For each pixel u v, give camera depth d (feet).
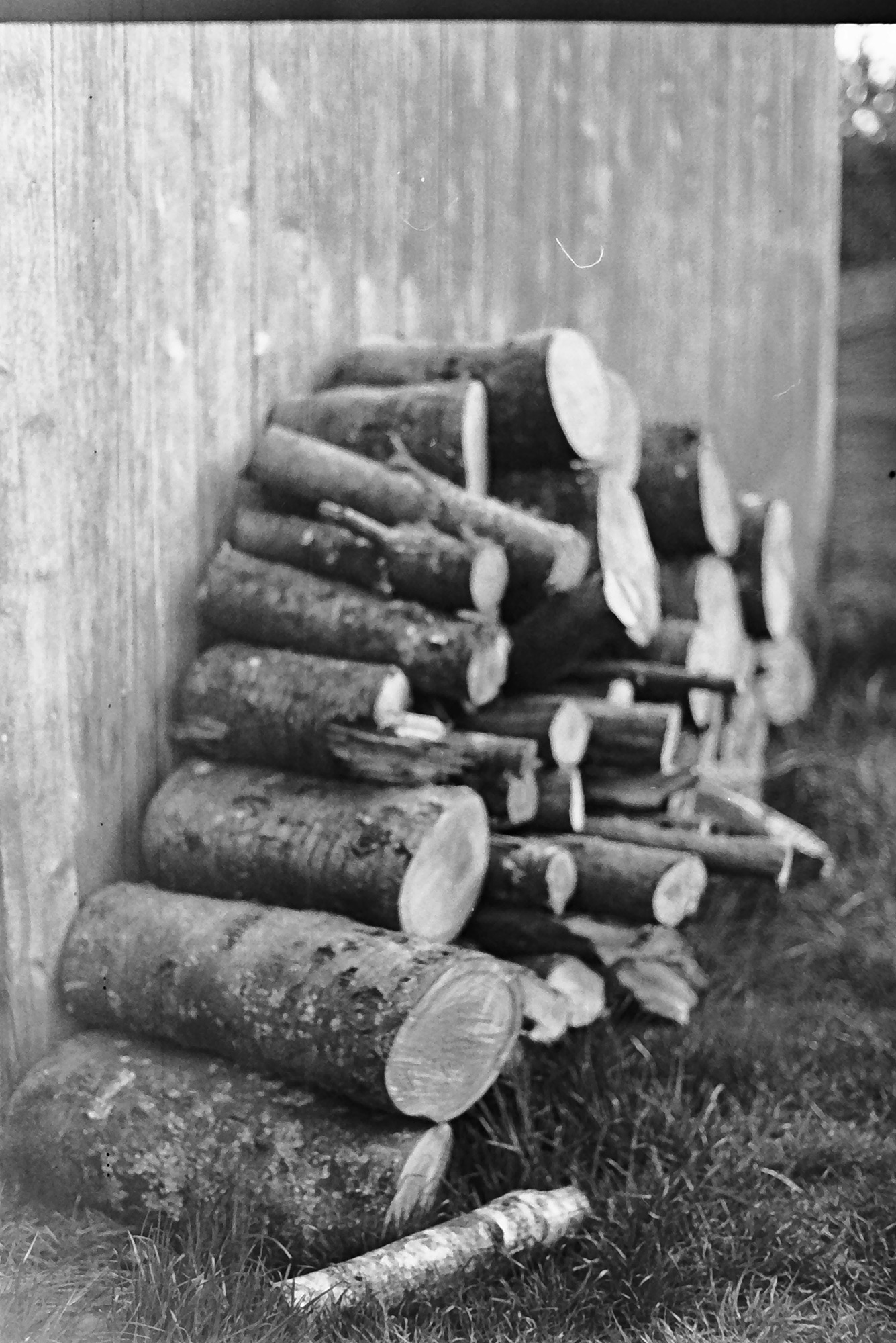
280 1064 9.16
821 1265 9.00
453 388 11.50
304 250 12.79
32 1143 9.61
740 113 21.09
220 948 9.57
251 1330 7.61
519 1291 8.70
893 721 22.06
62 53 10.11
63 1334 7.67
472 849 10.01
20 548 10.01
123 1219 9.13
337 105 13.12
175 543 11.42
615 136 18.16
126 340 10.84
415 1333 7.99
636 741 11.69
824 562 25.04
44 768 10.29
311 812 10.14
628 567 11.93
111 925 10.27
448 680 10.18
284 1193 8.75
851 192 30.01
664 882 10.77
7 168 9.73
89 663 10.64
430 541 10.48
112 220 10.64
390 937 9.19
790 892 15.40
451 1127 9.71
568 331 11.64
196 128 11.44
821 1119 10.80
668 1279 8.70
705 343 20.81
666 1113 10.12
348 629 10.60
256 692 10.68
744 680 16.11
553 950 10.80
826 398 24.38
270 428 11.84
